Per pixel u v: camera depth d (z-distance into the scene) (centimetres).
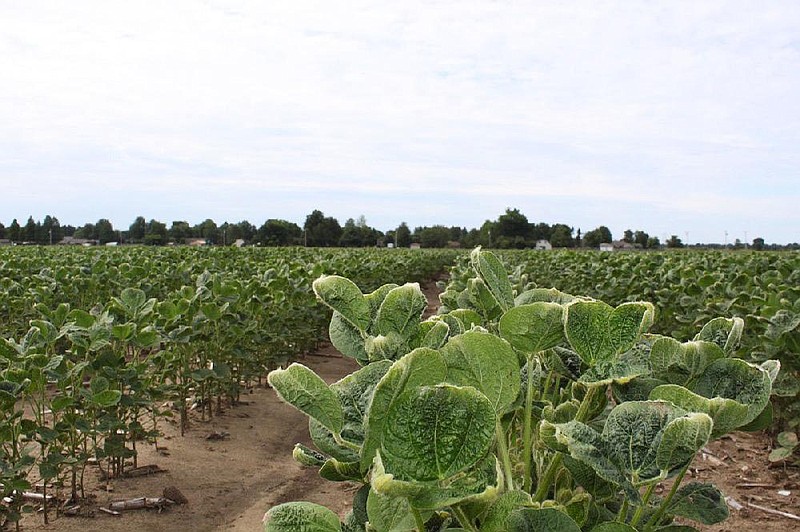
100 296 984
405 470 83
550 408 141
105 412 470
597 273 1331
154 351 868
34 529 453
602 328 118
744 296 694
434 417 85
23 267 1209
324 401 95
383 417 84
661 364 127
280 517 109
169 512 496
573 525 98
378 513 101
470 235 8625
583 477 127
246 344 757
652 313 117
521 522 100
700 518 123
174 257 1870
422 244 9188
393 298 125
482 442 84
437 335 125
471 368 111
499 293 135
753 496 532
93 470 560
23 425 421
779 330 488
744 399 119
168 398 650
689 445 95
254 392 850
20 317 856
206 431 678
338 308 128
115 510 489
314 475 592
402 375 85
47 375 430
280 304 836
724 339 139
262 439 671
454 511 96
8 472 387
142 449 621
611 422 103
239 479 568
